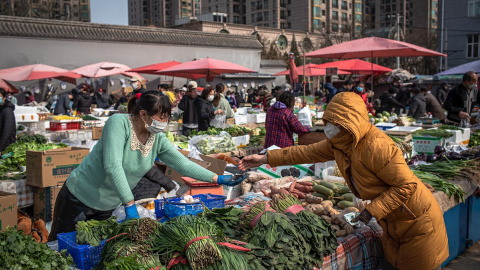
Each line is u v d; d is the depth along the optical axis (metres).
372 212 2.62
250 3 106.19
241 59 32.38
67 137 8.40
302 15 96.81
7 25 22.47
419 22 120.75
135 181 3.04
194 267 2.15
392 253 2.96
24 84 22.14
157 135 3.01
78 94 14.00
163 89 11.29
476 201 4.97
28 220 4.42
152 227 2.39
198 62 13.18
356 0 104.06
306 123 6.72
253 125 10.67
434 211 2.79
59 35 23.67
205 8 116.25
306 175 5.03
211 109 8.70
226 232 2.68
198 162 4.32
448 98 8.50
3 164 5.38
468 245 4.88
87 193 3.12
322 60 55.97
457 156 5.61
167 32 28.58
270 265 2.37
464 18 33.50
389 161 2.61
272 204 2.95
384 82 21.47
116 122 2.78
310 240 2.63
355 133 2.58
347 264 2.93
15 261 2.04
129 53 26.62
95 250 2.55
